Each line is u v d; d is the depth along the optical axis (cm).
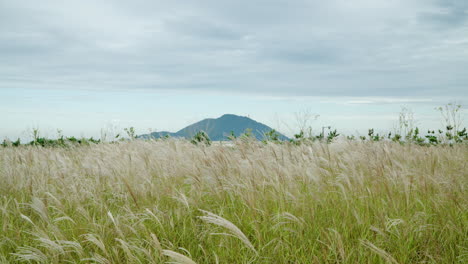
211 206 478
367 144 643
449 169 585
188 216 446
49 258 338
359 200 457
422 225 384
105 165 589
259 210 413
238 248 354
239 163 534
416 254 355
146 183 531
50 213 456
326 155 600
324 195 477
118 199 523
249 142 633
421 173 502
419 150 688
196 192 489
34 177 574
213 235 396
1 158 722
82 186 538
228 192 478
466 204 439
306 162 555
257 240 376
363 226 391
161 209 467
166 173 567
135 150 702
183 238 395
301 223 368
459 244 363
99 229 386
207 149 595
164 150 666
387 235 366
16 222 441
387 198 447
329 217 424
